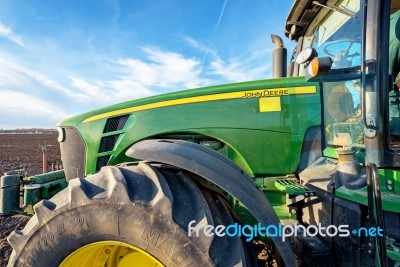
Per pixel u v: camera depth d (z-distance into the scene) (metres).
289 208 2.21
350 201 1.75
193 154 1.66
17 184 2.55
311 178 2.07
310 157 2.26
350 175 1.70
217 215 1.57
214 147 2.35
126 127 2.41
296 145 2.26
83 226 1.55
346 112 2.03
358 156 1.89
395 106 2.26
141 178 1.63
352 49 2.02
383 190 1.76
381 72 1.68
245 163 2.30
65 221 1.57
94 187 1.61
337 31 2.26
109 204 1.53
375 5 1.67
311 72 1.64
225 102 2.32
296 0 2.52
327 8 2.39
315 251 1.81
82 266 1.67
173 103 2.37
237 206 2.12
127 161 2.41
